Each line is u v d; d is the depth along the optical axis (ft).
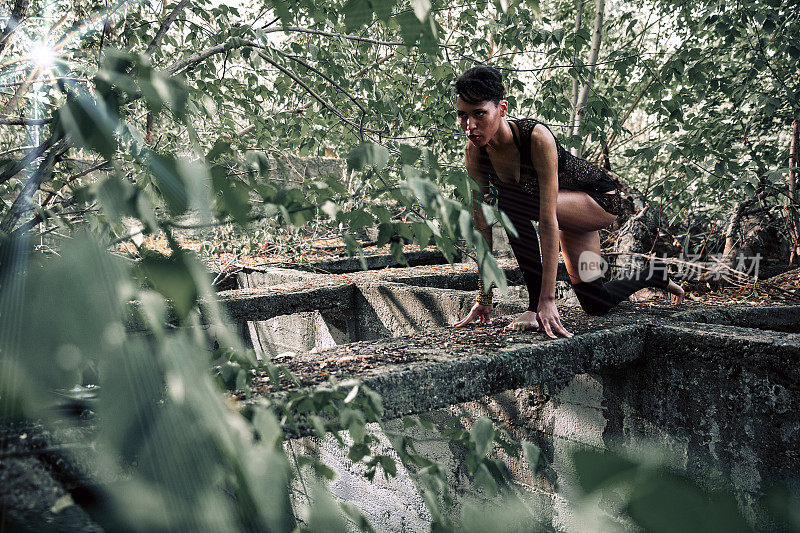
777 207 13.94
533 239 7.66
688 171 11.30
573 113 15.99
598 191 8.02
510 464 8.44
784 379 5.86
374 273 13.88
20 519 1.43
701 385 6.63
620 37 18.98
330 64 11.51
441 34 10.38
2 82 5.84
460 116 7.01
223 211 1.89
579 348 6.66
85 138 1.65
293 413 4.25
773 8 12.37
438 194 2.72
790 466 5.82
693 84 13.41
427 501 3.82
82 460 1.62
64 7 7.93
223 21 11.01
